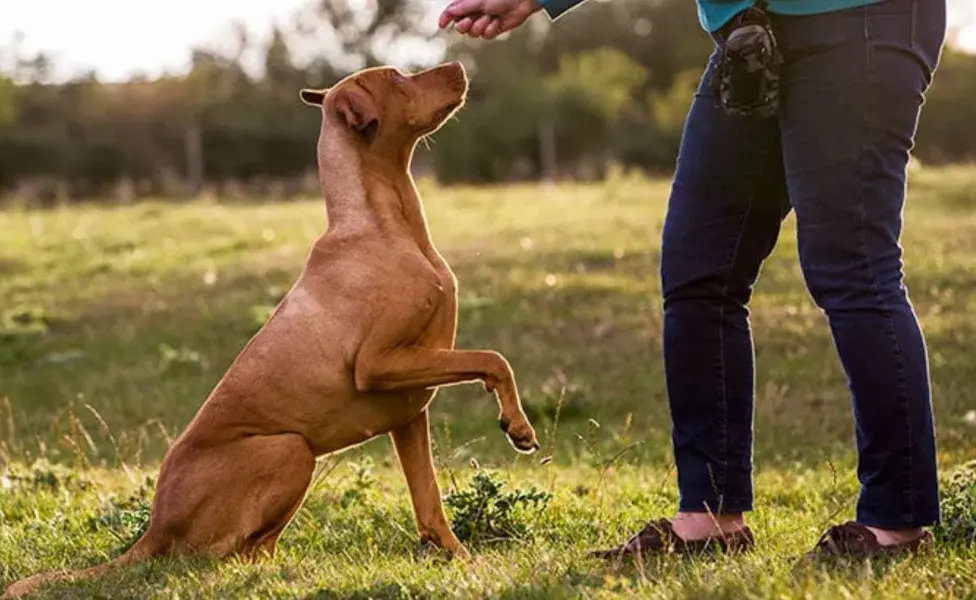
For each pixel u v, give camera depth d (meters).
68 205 28.25
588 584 3.43
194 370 10.17
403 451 4.45
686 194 3.96
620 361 9.52
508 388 4.17
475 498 4.77
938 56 3.72
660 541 3.97
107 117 39.47
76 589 3.91
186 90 39.62
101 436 8.36
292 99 41.81
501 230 16.00
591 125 41.19
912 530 3.70
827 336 9.60
